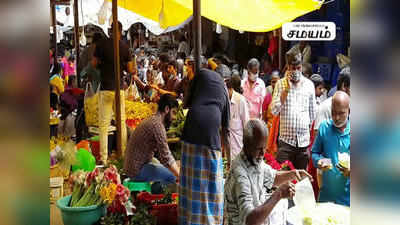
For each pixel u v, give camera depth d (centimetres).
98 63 511
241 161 252
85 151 406
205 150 278
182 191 288
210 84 290
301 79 512
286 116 506
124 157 404
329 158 357
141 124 393
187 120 288
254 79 568
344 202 336
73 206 311
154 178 384
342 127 354
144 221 305
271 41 725
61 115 547
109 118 513
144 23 961
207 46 834
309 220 262
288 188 232
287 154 507
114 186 310
